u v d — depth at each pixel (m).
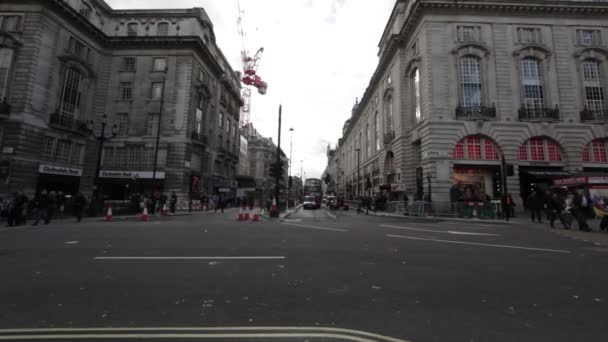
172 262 6.25
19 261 6.30
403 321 3.44
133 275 5.27
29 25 25.48
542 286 4.80
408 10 31.73
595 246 8.64
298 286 4.71
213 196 36.69
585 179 18.38
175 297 4.19
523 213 22.75
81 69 29.72
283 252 7.35
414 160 29.30
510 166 18.75
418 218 20.78
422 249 7.91
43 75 25.94
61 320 3.39
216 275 5.29
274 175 21.06
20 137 24.09
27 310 3.68
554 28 26.20
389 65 35.66
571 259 6.83
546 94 25.48
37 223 14.71
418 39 27.77
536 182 25.20
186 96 31.94
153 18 33.81
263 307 3.84
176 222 16.28
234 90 48.31
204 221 17.23
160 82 32.31
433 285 4.80
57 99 27.33
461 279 5.16
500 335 3.09
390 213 27.45
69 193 28.44
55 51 27.06
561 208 13.91
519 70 25.58
